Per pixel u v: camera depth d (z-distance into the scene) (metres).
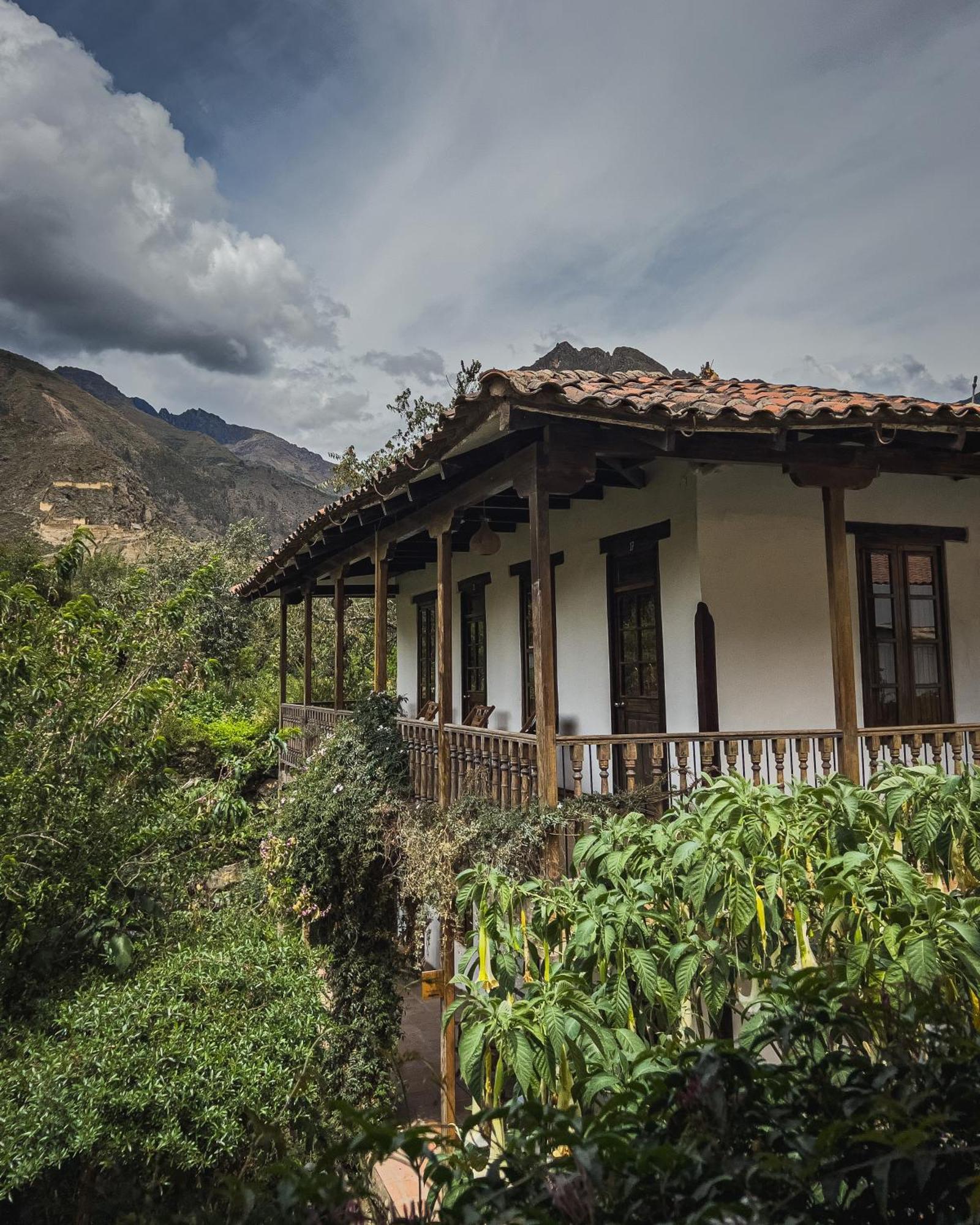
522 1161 1.41
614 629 7.74
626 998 2.95
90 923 6.88
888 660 7.18
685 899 3.41
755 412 4.80
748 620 6.62
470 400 4.49
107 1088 5.20
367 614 24.89
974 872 3.86
